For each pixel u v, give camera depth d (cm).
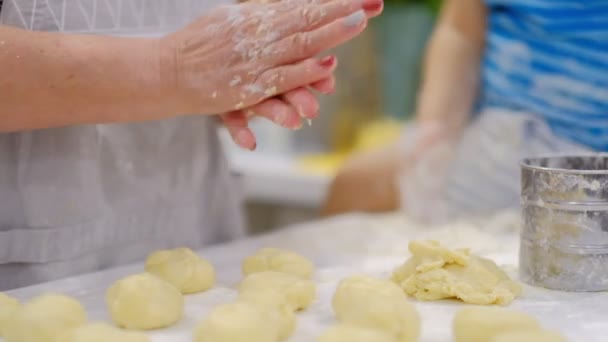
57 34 92
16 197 101
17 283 102
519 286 87
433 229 132
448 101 160
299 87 91
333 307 79
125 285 77
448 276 86
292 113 92
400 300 74
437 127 159
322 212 168
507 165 148
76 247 104
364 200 160
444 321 79
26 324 72
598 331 75
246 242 121
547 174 87
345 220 141
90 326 70
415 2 225
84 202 105
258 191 209
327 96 224
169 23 114
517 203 147
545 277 88
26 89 89
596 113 140
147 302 76
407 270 90
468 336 71
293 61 90
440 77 161
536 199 88
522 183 91
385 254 111
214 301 87
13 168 101
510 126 147
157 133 115
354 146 230
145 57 92
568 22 138
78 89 90
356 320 72
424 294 86
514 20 148
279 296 78
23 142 100
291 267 94
